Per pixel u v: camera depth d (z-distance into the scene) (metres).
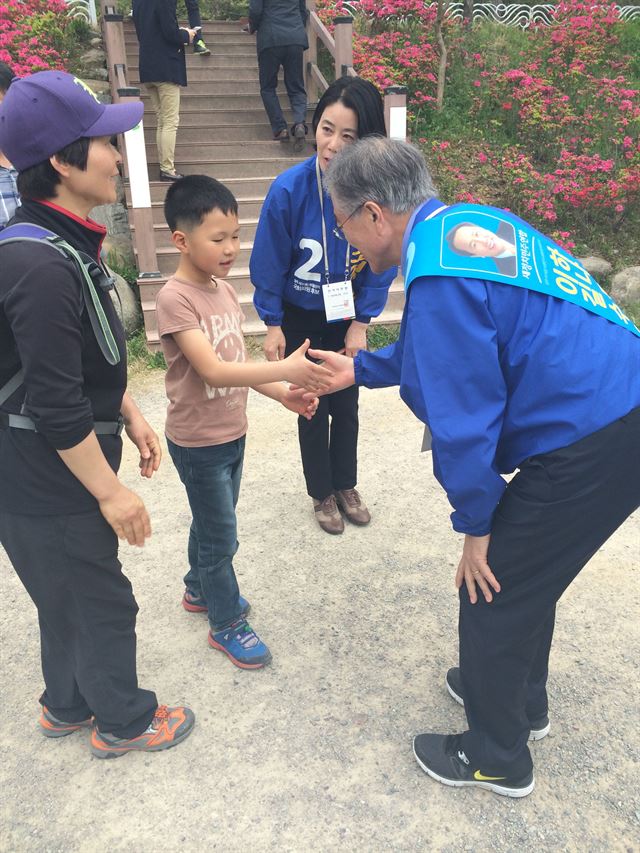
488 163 7.56
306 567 2.70
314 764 1.83
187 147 6.68
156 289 5.07
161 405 4.18
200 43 7.63
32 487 1.44
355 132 2.27
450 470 1.36
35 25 7.46
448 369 1.33
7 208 2.54
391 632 2.34
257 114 7.44
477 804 1.71
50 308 1.24
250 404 4.25
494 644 1.52
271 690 2.09
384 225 1.51
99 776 1.80
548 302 1.35
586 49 8.71
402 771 1.81
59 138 1.27
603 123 7.92
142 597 2.52
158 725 1.87
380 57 8.09
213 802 1.72
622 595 2.50
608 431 1.35
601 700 2.04
